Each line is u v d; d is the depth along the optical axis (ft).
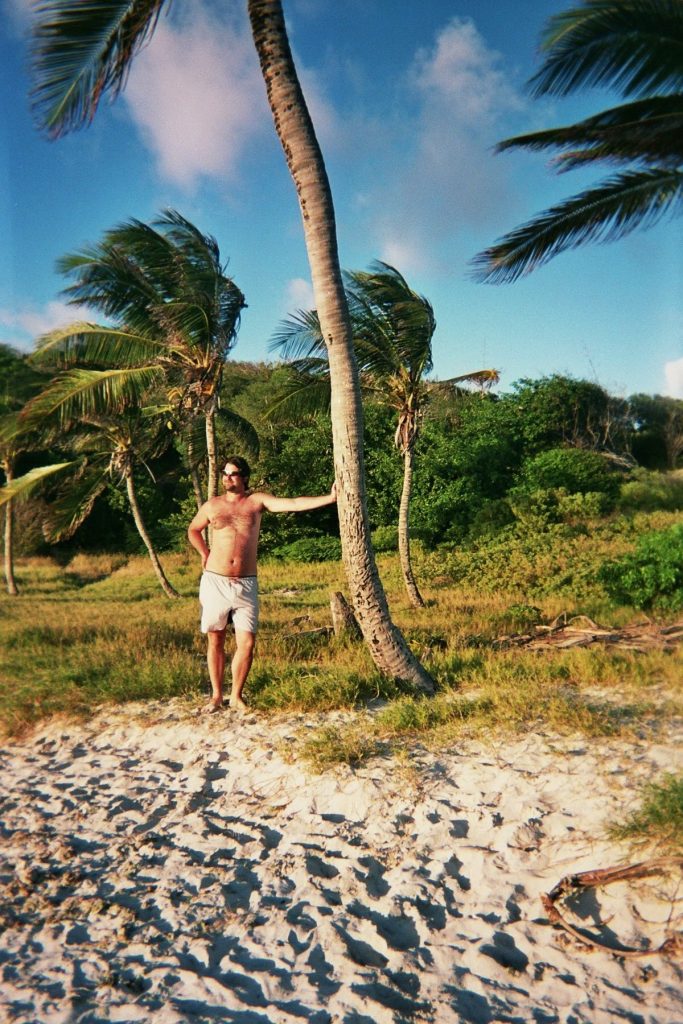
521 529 63.46
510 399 86.63
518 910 9.23
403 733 15.46
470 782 12.67
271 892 10.27
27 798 14.80
